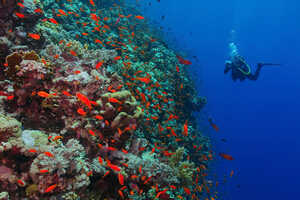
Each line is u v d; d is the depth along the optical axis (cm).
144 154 478
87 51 563
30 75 344
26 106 371
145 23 1744
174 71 1098
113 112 367
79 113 365
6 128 291
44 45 509
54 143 324
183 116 1067
